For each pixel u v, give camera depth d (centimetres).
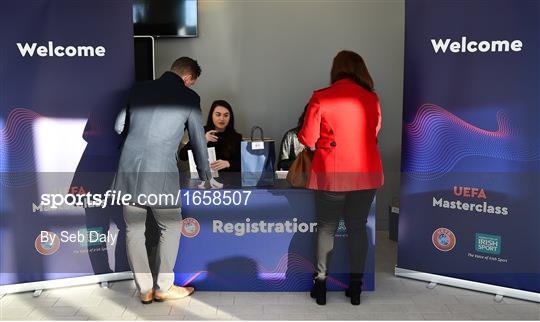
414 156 327
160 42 431
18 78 298
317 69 435
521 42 288
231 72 434
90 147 312
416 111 322
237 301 302
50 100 303
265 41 432
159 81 291
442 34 308
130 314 286
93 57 307
